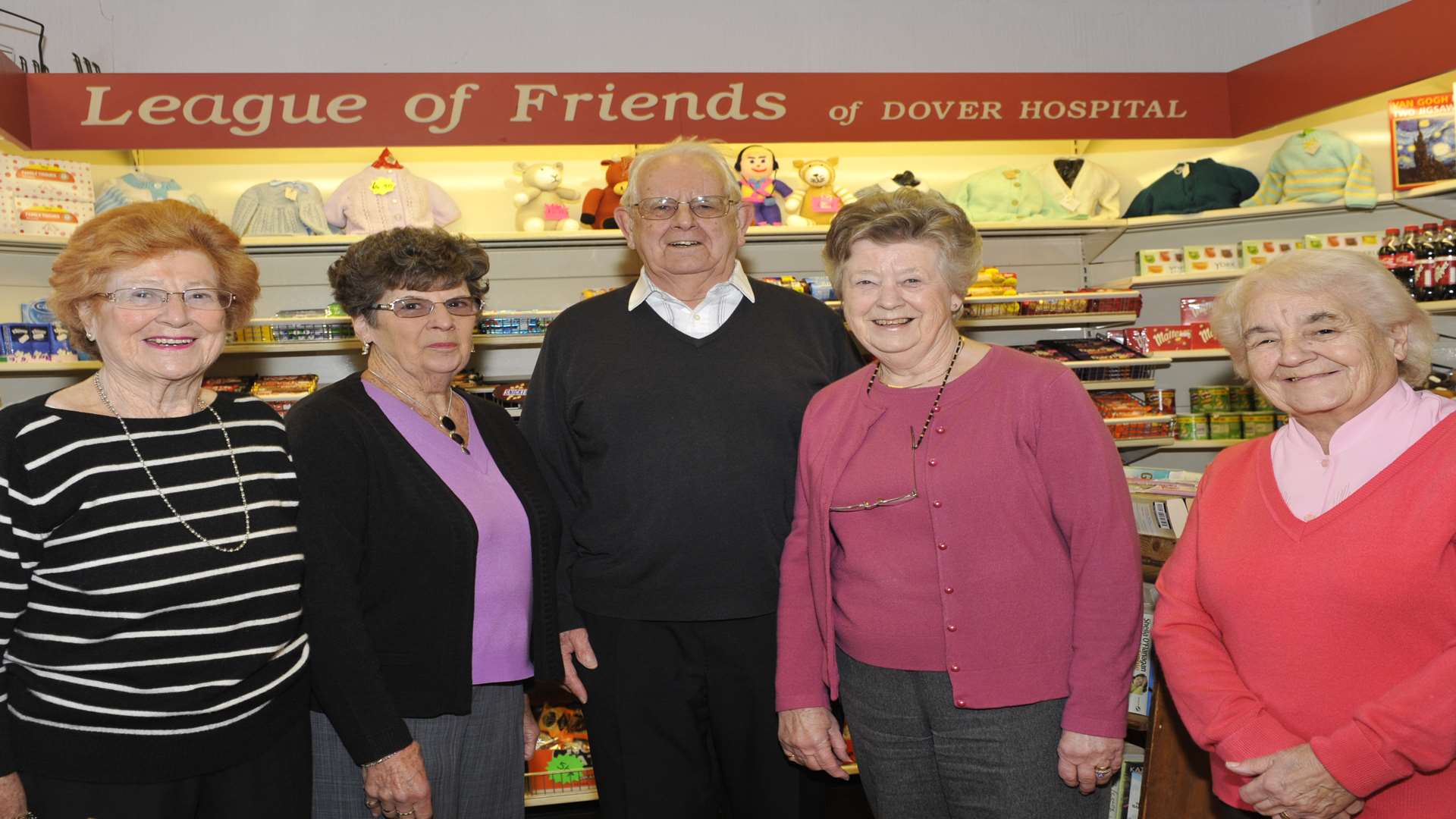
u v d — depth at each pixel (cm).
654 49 403
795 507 186
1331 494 142
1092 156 429
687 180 201
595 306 215
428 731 173
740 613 195
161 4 372
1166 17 432
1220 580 150
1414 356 146
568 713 313
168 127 321
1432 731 127
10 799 139
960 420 161
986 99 366
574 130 344
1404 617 132
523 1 395
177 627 143
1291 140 378
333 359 371
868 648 164
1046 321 371
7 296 340
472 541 174
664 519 195
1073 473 156
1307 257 148
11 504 135
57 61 362
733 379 200
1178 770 191
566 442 214
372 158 382
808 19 412
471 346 187
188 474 147
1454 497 131
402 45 387
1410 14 319
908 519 161
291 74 327
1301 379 143
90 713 139
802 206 394
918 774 165
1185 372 419
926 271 160
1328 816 134
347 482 168
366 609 172
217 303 149
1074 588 159
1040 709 157
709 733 208
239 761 150
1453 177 339
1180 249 393
